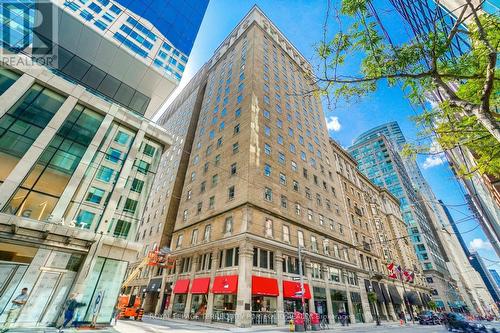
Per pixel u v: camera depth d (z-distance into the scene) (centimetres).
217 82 4638
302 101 4509
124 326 1545
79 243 1541
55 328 1269
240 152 2891
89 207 1691
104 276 1577
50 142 1648
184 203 3519
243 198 2480
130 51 2589
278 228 2583
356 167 5684
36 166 1548
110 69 2662
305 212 3084
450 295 6450
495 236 1403
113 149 1978
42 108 1700
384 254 4631
